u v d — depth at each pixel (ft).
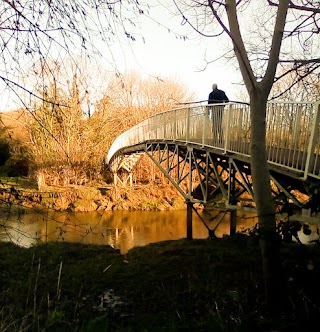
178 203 85.15
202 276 24.73
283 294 13.61
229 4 14.43
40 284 22.65
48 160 60.95
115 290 23.29
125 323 17.56
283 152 22.93
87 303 20.51
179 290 22.29
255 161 14.74
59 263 30.09
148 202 84.48
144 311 19.35
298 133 21.44
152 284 24.39
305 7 15.66
